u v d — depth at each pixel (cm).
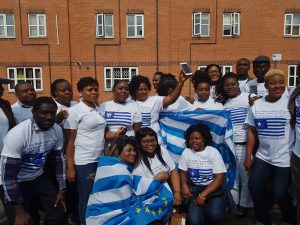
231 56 1714
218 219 324
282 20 1695
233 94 410
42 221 390
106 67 1709
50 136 309
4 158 280
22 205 294
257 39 1706
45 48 1673
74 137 350
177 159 393
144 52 1705
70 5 1653
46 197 324
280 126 325
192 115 387
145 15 1678
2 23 1656
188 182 350
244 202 404
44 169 334
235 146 407
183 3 1672
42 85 1697
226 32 1709
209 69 484
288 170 329
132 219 293
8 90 1669
